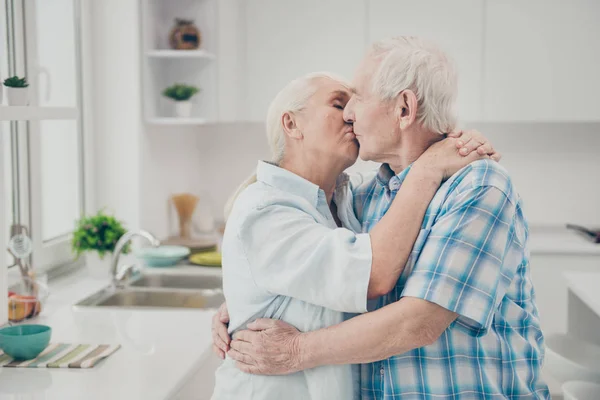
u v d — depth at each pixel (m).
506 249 1.52
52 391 1.91
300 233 1.56
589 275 3.38
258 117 4.27
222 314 1.83
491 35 4.15
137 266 3.53
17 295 2.61
